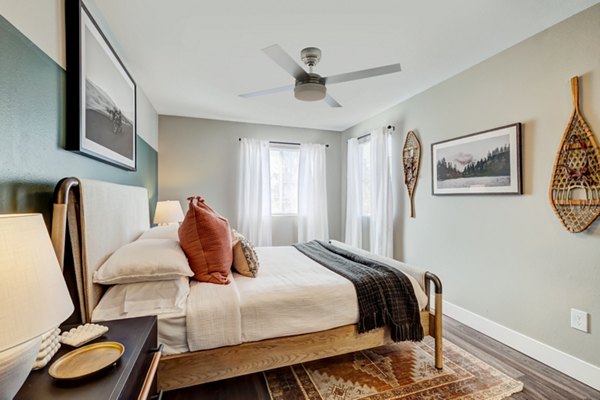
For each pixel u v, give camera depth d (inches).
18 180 40.7
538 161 80.6
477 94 98.0
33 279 25.6
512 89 86.8
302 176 181.6
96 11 68.6
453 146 107.0
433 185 116.6
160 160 157.2
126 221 76.0
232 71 102.9
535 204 81.4
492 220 93.7
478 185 97.3
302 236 181.0
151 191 138.3
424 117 121.8
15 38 39.8
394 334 70.0
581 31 70.7
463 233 104.3
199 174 163.9
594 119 68.7
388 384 68.1
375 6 67.9
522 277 84.8
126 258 57.3
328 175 193.3
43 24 46.8
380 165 143.3
